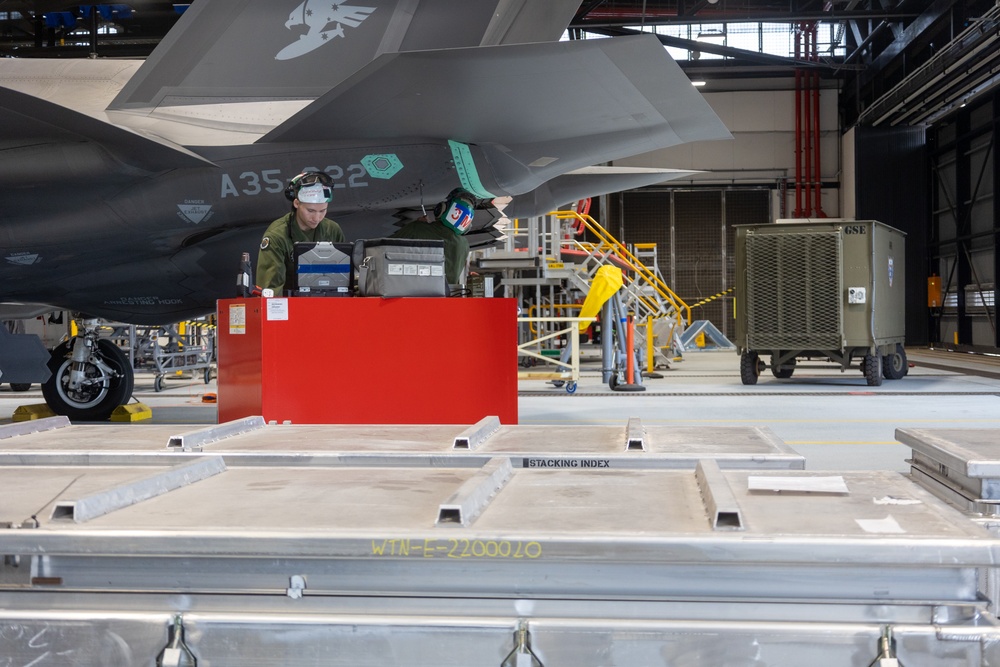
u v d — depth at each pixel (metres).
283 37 5.61
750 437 1.87
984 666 1.02
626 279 15.55
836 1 23.91
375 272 4.81
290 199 5.10
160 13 17.25
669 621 1.08
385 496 1.34
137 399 9.55
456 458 1.65
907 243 24.92
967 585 1.04
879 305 10.33
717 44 25.94
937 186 24.95
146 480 1.34
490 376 4.93
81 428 2.07
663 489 1.38
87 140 5.67
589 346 18.42
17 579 1.15
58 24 17.48
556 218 13.73
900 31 21.81
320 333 4.70
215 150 5.79
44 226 5.98
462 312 4.90
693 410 7.73
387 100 5.17
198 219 6.00
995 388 10.02
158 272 6.47
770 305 10.45
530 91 5.08
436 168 5.96
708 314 27.30
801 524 1.12
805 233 10.29
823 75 26.34
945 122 24.25
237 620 1.11
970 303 22.75
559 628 1.08
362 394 4.77
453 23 5.74
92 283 6.51
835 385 10.59
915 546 1.01
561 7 6.06
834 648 1.05
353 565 1.12
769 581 1.07
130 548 1.10
